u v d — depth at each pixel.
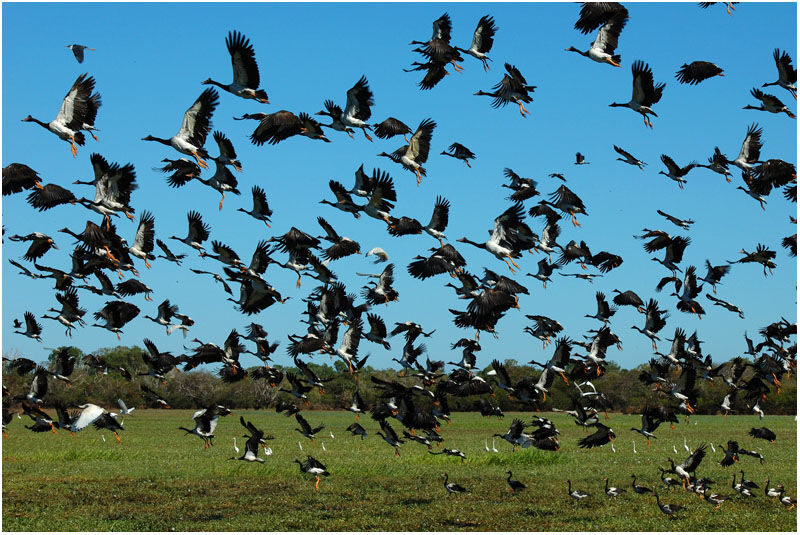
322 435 62.50
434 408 31.23
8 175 24.97
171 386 107.31
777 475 35.09
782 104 26.69
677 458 42.28
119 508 26.98
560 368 31.98
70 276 31.62
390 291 34.81
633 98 25.58
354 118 28.02
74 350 87.44
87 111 24.91
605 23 24.36
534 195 31.38
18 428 67.81
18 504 27.62
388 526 24.19
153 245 31.14
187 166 29.48
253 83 24.81
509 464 39.34
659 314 34.78
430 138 28.66
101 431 66.56
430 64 26.42
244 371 35.53
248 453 30.80
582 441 26.73
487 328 25.97
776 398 86.38
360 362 31.98
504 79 27.16
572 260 35.16
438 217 29.06
